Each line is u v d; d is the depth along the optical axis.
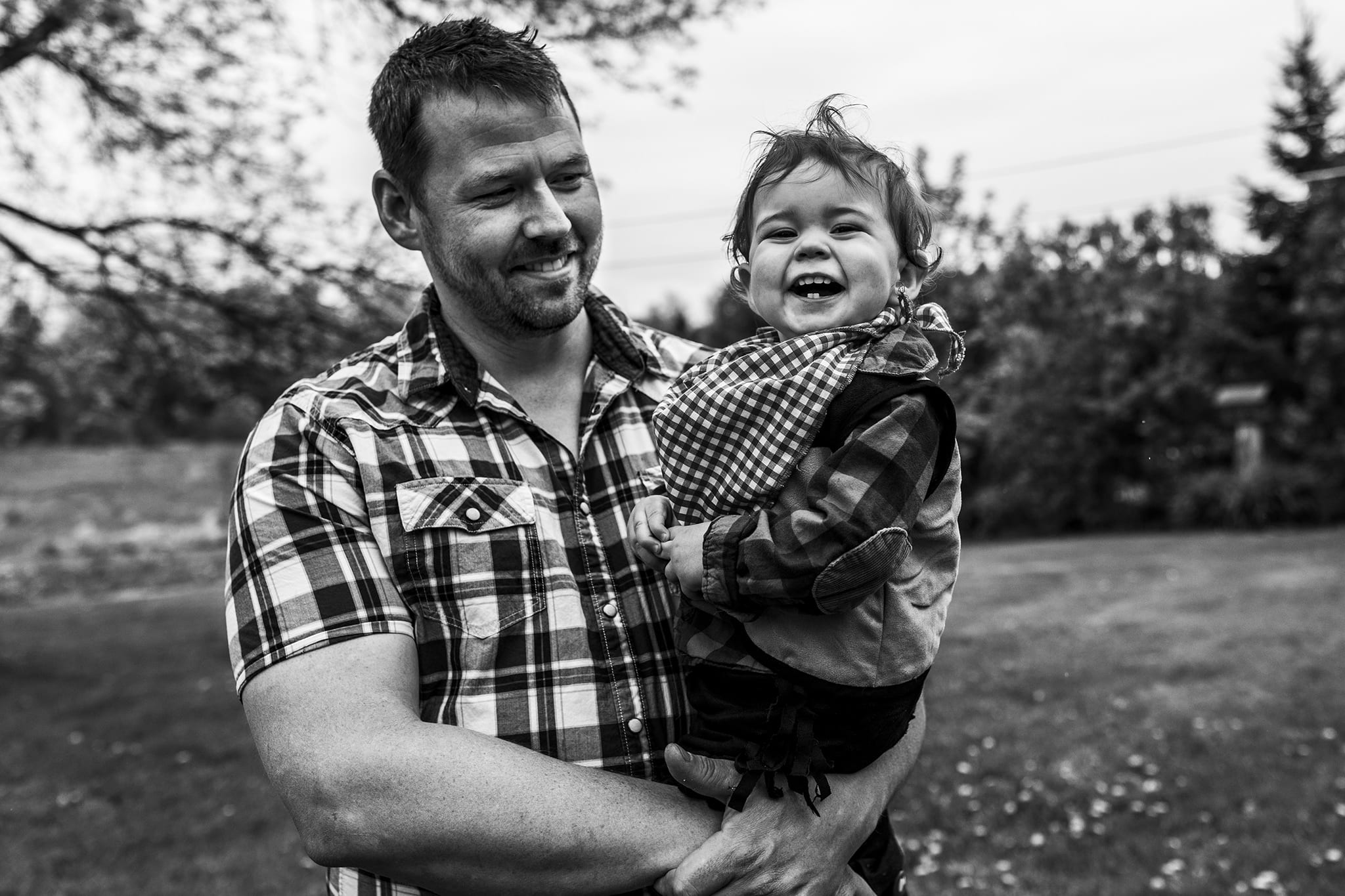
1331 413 19.09
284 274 7.29
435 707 1.36
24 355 8.88
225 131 7.00
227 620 1.37
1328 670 6.92
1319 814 4.51
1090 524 19.61
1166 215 21.31
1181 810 4.66
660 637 1.48
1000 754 5.54
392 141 1.51
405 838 1.20
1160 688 6.79
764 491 1.33
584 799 1.25
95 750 6.56
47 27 6.58
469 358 1.53
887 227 1.48
